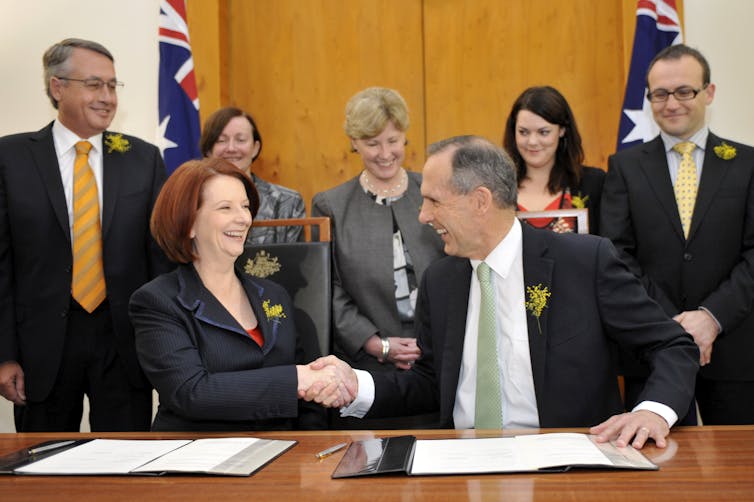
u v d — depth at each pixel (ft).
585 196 9.25
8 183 8.43
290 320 6.95
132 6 13.60
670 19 11.52
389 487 3.76
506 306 6.22
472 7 13.07
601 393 5.91
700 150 8.67
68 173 8.79
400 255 8.59
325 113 13.43
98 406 8.58
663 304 8.14
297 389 5.70
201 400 5.57
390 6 13.28
